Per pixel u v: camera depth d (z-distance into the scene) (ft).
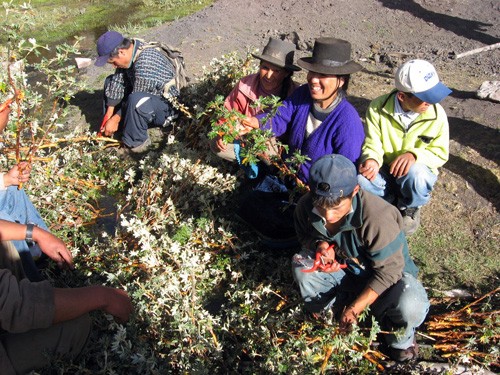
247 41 18.44
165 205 9.66
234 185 10.19
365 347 6.84
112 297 6.72
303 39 18.06
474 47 16.43
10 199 8.31
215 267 8.91
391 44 17.31
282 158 9.05
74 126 13.71
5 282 6.03
